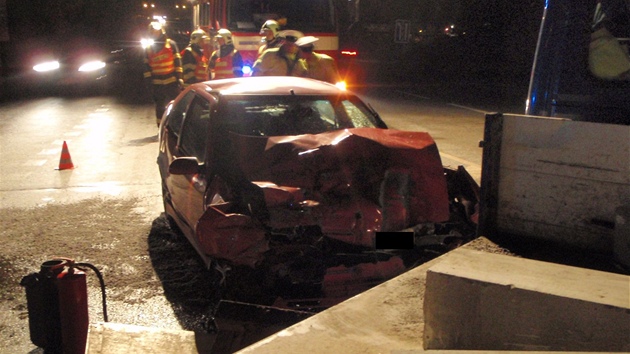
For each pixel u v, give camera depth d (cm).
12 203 750
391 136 504
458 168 532
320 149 477
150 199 766
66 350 388
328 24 1448
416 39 2697
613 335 234
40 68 1967
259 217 431
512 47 2619
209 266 453
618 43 416
